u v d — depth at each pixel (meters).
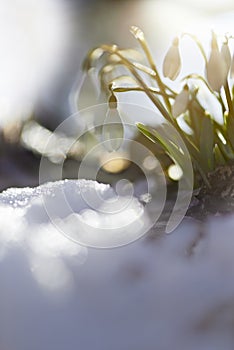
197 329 0.38
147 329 0.38
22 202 0.49
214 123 0.52
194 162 0.50
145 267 0.40
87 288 0.39
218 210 0.47
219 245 0.41
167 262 0.40
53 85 1.61
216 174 0.50
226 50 0.50
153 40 1.29
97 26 1.54
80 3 1.61
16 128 1.46
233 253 0.40
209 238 0.42
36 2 1.75
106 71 0.53
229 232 0.42
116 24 1.42
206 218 0.46
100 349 0.37
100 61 0.53
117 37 1.44
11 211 0.47
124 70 0.54
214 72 0.50
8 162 1.37
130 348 0.38
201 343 0.37
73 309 0.39
